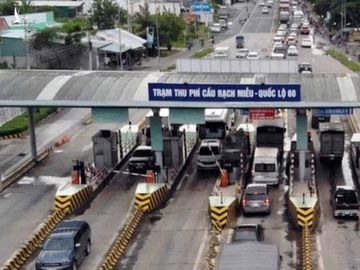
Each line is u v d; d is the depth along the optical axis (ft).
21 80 203.10
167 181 198.80
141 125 270.46
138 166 216.33
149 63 459.32
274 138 222.28
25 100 192.34
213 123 248.32
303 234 159.22
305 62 418.92
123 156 232.73
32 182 210.18
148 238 163.53
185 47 545.03
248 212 175.52
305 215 164.45
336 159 221.66
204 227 169.17
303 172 191.42
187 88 182.70
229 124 268.41
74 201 183.11
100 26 510.17
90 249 157.17
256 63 231.91
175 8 639.35
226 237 161.68
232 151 198.49
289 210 176.24
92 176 203.82
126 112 190.90
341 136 220.43
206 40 596.29
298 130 190.60
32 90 196.34
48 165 228.02
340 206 171.01
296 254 150.92
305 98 182.09
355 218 171.83
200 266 146.10
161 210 182.80
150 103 185.78
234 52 479.00
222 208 167.12
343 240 158.71
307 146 198.39
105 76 204.54
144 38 500.33
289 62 230.27
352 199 171.22
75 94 192.34
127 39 453.17
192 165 224.53
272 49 490.49
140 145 242.58
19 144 258.16
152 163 208.95
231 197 176.96
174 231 167.43
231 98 181.57
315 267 143.54
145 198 180.14
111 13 513.04
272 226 168.66
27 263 152.66
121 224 172.65
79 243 149.07
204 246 157.38
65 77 204.23
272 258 123.44
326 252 151.84
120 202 189.47
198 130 249.34
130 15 522.88
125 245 158.81
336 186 186.39
